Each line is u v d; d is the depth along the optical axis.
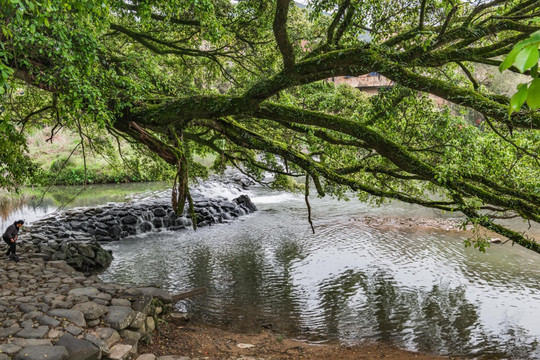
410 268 14.46
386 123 9.73
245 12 11.77
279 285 13.11
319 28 11.65
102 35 11.09
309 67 6.18
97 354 6.53
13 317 7.41
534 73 1.04
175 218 21.30
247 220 22.45
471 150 9.11
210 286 13.07
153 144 8.14
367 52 5.95
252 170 12.14
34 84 7.07
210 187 31.41
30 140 38.75
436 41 5.80
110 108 7.87
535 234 17.58
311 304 11.73
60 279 10.02
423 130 9.92
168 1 7.62
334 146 10.91
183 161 8.27
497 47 6.30
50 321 7.23
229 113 7.18
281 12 5.29
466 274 13.85
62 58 6.58
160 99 8.66
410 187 11.70
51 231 18.11
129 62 9.76
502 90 23.84
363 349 9.20
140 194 29.70
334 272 14.20
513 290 12.51
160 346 8.38
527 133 8.95
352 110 11.53
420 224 20.39
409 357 8.82
